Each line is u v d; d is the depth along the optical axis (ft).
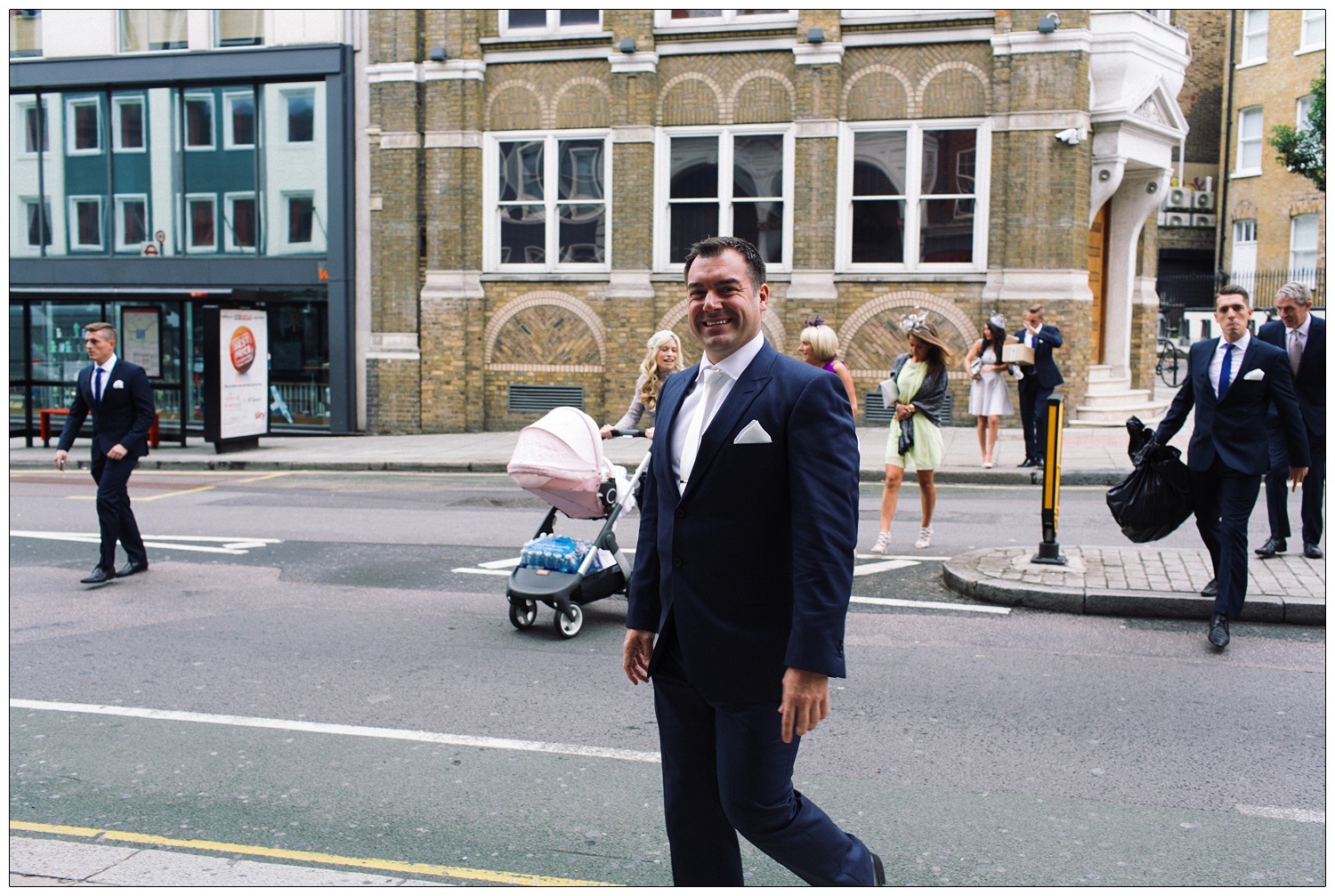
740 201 59.21
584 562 22.40
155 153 68.03
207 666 20.42
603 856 12.62
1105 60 54.34
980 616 23.09
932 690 18.43
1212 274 108.27
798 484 9.27
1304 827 13.15
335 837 13.16
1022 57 54.19
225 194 67.26
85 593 26.43
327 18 64.54
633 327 60.29
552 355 62.39
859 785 14.62
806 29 56.65
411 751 16.07
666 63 59.41
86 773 15.29
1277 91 100.53
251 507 39.70
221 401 54.90
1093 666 19.61
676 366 23.13
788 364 9.70
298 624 23.50
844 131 57.52
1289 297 25.77
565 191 61.77
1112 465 43.16
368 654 21.17
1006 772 14.97
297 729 17.04
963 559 26.58
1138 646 20.75
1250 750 15.60
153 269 67.82
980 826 13.32
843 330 58.08
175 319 60.39
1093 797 14.11
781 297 58.59
